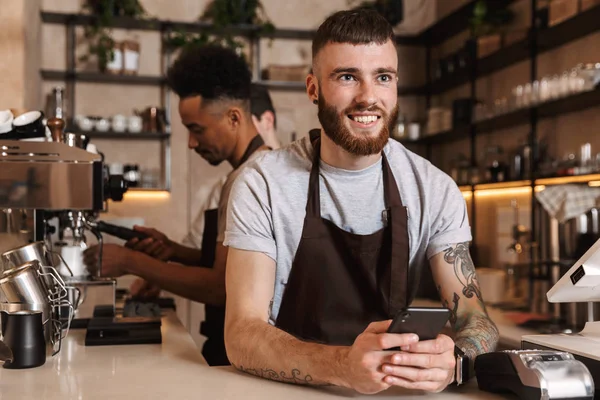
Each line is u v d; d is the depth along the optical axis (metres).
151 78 5.51
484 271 3.72
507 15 4.95
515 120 4.69
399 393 1.19
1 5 3.95
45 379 1.30
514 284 3.37
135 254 2.18
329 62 1.36
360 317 1.54
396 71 1.39
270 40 5.90
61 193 1.77
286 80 5.78
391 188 1.54
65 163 1.77
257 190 1.50
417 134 5.91
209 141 2.31
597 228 3.31
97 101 5.59
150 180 5.46
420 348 1.10
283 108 5.88
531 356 1.11
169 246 2.70
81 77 5.45
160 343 1.71
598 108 4.00
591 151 4.05
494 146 5.04
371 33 1.34
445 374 1.13
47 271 1.65
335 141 1.39
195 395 1.17
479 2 4.85
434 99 6.25
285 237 1.52
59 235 2.37
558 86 3.94
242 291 1.43
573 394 1.07
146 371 1.37
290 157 1.56
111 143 5.60
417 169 1.59
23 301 1.50
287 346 1.25
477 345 1.28
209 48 2.31
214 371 1.37
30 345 1.41
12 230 1.83
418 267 1.59
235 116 2.28
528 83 4.60
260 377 1.31
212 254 2.28
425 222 1.55
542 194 3.46
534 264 3.38
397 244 1.52
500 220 4.94
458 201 1.57
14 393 1.20
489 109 5.16
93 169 1.78
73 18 5.39
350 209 1.52
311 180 1.53
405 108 6.29
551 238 3.52
